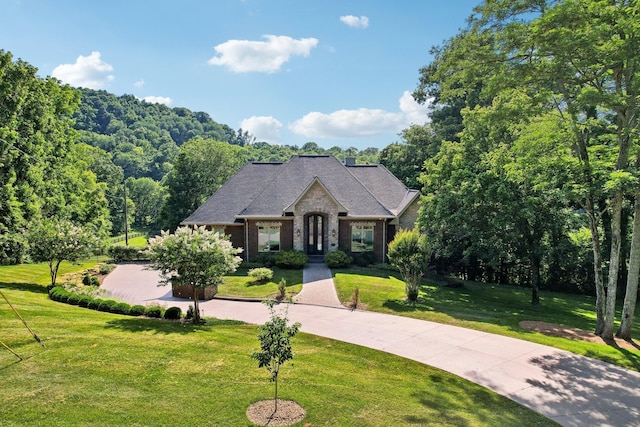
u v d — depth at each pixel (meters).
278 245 31.27
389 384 11.34
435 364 13.30
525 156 18.31
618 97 14.05
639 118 15.33
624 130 14.58
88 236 22.50
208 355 12.13
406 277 21.89
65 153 33.25
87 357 11.12
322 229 31.83
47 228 21.70
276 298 21.84
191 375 10.61
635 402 10.98
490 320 18.86
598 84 16.03
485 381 12.13
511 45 15.33
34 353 11.11
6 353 11.00
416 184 46.31
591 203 17.22
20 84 26.62
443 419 9.44
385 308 20.23
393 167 49.25
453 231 27.39
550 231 23.64
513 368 13.17
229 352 12.53
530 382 12.13
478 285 30.08
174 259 15.45
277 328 8.97
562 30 14.02
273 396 9.80
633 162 16.52
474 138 27.06
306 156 36.16
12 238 22.98
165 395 9.40
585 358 14.21
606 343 16.03
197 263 15.74
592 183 15.73
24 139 26.61
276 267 29.28
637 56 13.56
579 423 9.80
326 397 10.00
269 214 30.83
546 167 17.19
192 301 21.69
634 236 16.31
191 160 53.72
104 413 8.38
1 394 8.82
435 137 48.03
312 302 21.23
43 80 31.84
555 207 22.64
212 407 9.03
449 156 28.31
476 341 15.72
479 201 23.30
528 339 16.12
